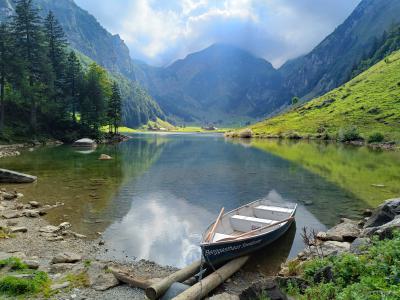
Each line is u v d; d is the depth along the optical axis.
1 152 56.81
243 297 9.68
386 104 127.06
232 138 144.12
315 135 117.44
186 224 22.42
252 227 19.06
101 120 101.12
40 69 82.12
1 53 68.44
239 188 34.53
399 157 61.00
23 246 16.86
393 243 10.98
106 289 12.20
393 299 7.65
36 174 39.31
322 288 9.77
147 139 132.38
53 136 85.56
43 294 11.26
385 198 30.14
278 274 14.55
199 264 14.61
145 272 14.66
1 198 26.86
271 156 64.06
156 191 32.31
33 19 80.62
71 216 23.22
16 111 80.12
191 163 53.53
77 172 41.69
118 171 43.62
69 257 14.98
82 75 102.19
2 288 11.19
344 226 19.34
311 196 31.12
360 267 10.31
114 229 20.84
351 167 48.75
